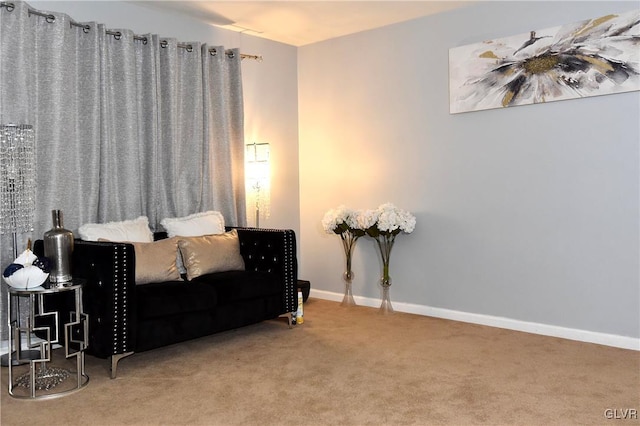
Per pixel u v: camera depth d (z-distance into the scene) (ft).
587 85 12.04
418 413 8.43
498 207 13.61
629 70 11.48
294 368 10.53
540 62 12.68
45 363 10.59
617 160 11.83
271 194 16.83
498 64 13.33
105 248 9.96
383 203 15.74
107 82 12.71
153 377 10.10
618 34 11.60
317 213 17.30
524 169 13.15
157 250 11.77
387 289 15.03
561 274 12.71
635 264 11.70
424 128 14.82
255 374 10.21
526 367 10.52
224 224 14.73
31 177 10.30
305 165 17.54
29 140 10.21
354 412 8.48
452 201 14.39
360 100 16.12
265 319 12.91
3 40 11.01
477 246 13.99
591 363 10.75
